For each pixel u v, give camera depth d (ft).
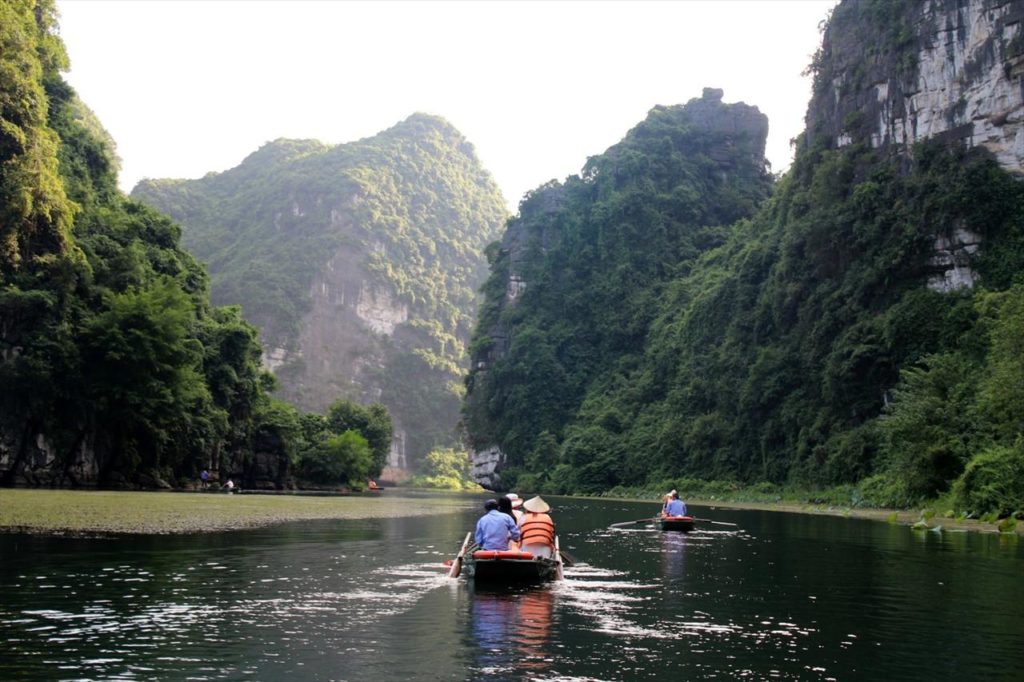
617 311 383.24
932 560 64.85
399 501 191.42
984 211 202.18
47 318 178.29
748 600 45.16
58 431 179.63
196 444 213.05
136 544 64.44
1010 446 120.98
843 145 251.60
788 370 237.86
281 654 31.58
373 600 42.98
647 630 36.96
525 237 432.66
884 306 217.36
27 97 178.40
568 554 64.44
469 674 29.25
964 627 38.45
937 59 224.33
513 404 385.29
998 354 134.41
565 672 29.78
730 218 406.00
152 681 27.81
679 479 268.62
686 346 312.09
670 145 409.28
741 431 253.65
